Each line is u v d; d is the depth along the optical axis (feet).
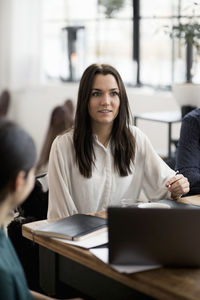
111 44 18.56
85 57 19.63
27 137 3.92
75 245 5.36
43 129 20.45
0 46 20.99
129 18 17.74
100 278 5.14
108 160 7.45
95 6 18.92
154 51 17.15
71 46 20.01
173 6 16.22
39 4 20.04
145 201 7.48
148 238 4.77
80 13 19.54
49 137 14.20
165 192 7.64
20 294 4.21
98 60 19.08
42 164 13.53
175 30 12.41
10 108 21.03
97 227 5.75
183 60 15.96
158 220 4.73
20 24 20.25
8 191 3.84
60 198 7.23
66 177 7.32
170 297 4.40
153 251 4.80
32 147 3.93
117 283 4.98
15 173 3.80
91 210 7.43
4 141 3.76
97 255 5.06
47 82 20.89
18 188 3.88
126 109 7.46
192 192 8.43
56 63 20.90
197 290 4.42
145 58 17.51
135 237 4.76
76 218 6.10
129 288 4.89
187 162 8.62
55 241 5.53
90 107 7.23
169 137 11.96
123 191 7.60
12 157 3.76
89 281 5.27
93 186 7.38
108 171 7.45
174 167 9.77
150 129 16.58
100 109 7.18
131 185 7.84
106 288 5.09
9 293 4.09
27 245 7.50
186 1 15.35
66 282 5.59
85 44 19.52
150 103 16.80
